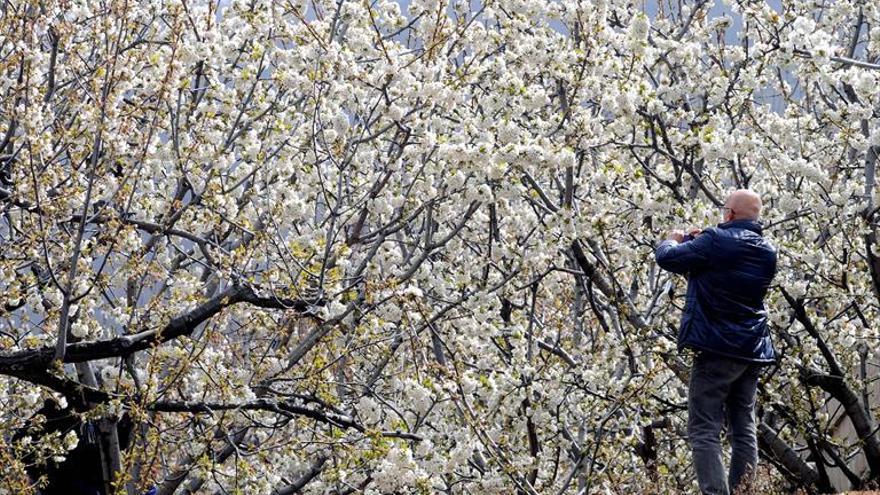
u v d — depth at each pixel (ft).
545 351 63.26
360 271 48.96
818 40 47.73
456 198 49.90
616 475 51.78
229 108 50.11
